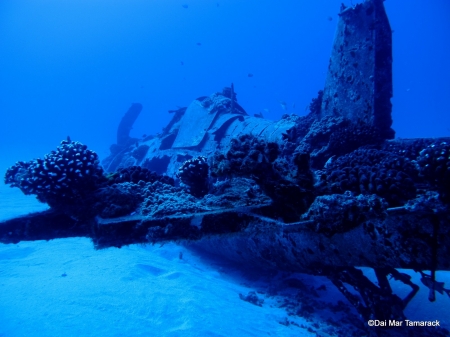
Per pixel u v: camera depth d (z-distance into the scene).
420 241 3.13
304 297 6.03
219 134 13.02
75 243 9.40
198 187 5.72
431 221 3.02
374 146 7.70
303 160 4.08
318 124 9.13
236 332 4.46
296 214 4.04
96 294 5.38
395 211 3.21
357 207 3.40
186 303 5.17
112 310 4.80
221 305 5.37
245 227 3.86
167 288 5.91
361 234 3.54
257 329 4.69
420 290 6.20
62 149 4.46
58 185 4.09
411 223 3.15
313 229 3.77
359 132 7.96
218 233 3.84
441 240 2.99
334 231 3.65
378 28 8.29
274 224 3.72
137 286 5.88
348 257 3.89
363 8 8.59
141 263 7.46
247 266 7.28
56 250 8.55
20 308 4.71
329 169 5.87
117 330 4.20
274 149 3.83
